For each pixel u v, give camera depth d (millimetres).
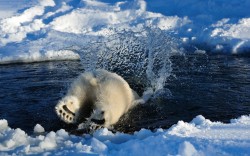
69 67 40781
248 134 16734
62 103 22531
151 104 26625
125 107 24125
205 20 56062
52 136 18625
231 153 14312
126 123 22984
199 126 18594
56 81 34062
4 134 19266
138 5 63125
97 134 19219
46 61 44844
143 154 14938
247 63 40438
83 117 23672
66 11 61812
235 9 57812
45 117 24391
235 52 45906
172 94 29000
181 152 14414
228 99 27656
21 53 45031
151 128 22172
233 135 16656
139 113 24781
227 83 32125
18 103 27312
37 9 63031
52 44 48375
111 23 57188
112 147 16422
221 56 44656
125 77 33125
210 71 36719
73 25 57375
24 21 59438
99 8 62875
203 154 14320
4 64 43500
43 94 29609
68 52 45938
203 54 45875
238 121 19141
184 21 56062
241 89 30266
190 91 29797
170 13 60625
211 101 27250
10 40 51688
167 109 25641
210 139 16125
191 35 52469
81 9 61312
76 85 23516
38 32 54156
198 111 25172
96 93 23312
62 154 15891
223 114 24484
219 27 51594
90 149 16234
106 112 21578
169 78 33844
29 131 21953
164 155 14359
